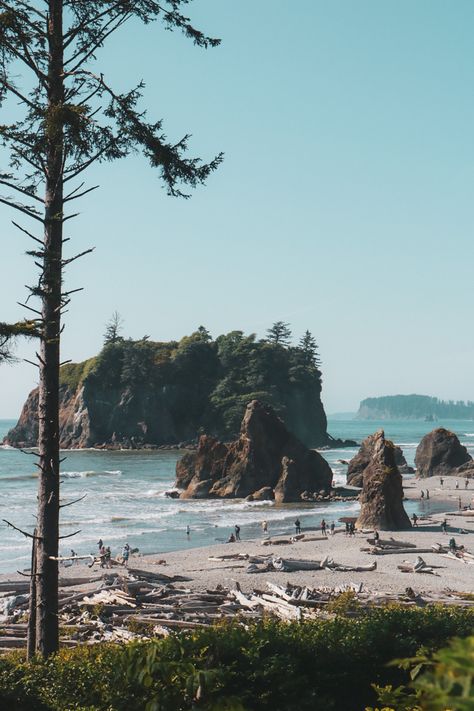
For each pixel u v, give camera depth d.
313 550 66.00
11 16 18.02
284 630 13.60
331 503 115.56
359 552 63.97
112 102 19.72
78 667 12.02
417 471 154.88
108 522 92.12
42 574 18.36
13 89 18.92
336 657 12.92
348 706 12.87
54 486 18.59
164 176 20.48
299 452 124.94
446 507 105.56
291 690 11.53
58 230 18.88
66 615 36.69
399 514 82.06
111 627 33.97
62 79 19.66
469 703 4.02
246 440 124.94
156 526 88.88
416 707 8.06
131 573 47.69
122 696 10.51
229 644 11.95
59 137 18.16
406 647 13.62
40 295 17.97
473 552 64.81
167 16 20.16
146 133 19.67
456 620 15.96
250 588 45.59
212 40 20.77
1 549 71.06
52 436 18.66
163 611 37.56
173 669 10.03
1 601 40.31
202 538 79.56
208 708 8.26
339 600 38.50
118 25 19.95
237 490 121.88
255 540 74.00
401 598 40.59
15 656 23.56
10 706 11.54
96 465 182.62
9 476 156.38
